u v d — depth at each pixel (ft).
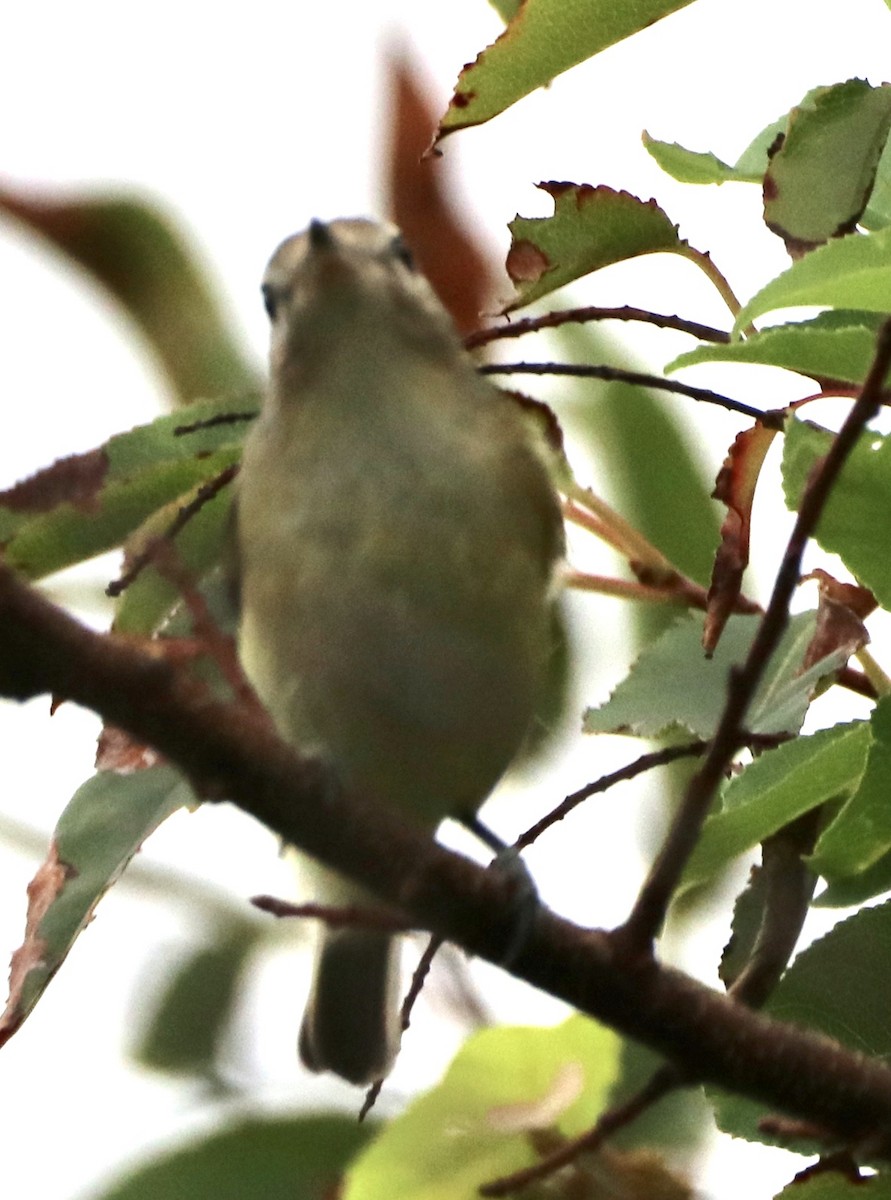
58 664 9.18
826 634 9.27
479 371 9.31
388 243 9.48
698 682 9.32
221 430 9.34
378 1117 9.48
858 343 9.21
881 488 9.22
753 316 9.20
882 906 9.29
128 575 9.25
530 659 9.46
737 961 9.30
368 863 9.21
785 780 9.24
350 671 9.44
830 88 9.29
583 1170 9.36
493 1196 9.25
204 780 9.21
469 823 9.50
